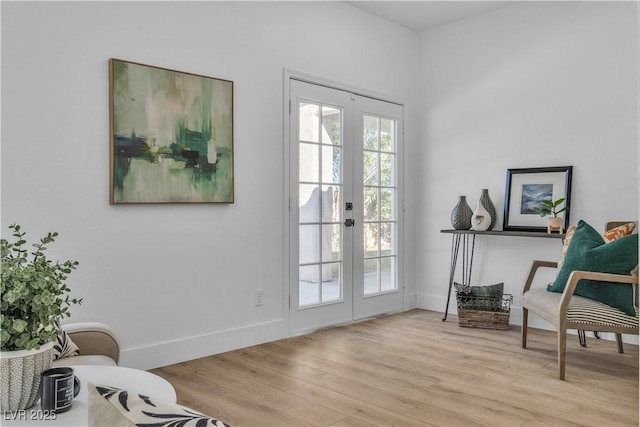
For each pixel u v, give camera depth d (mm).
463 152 4602
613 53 3746
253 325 3604
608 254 2859
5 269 1283
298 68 3887
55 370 1364
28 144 2602
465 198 4438
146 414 677
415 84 4941
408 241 4898
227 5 3443
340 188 4258
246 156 3553
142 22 3025
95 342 2197
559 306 2842
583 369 3043
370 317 4516
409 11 4445
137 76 2977
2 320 1267
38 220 2635
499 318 4047
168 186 3115
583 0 3891
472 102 4547
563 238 3701
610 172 3756
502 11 4352
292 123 3855
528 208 4121
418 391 2684
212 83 3332
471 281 4543
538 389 2711
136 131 2971
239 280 3521
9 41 2537
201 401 2545
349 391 2684
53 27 2682
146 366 3043
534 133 4152
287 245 3822
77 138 2768
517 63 4254
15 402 1290
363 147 4461
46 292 1301
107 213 2885
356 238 4391
